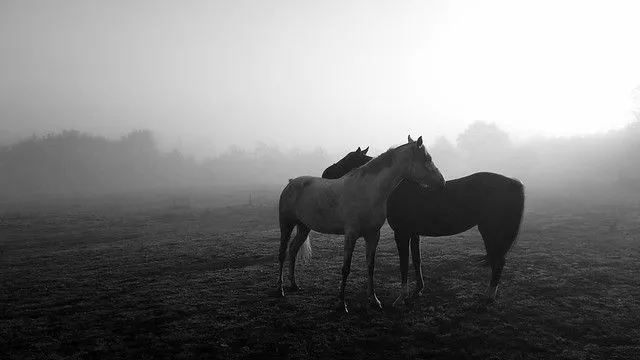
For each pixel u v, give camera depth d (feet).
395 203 24.79
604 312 22.74
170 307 25.27
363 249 42.45
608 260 34.06
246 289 28.86
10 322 23.88
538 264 33.45
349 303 25.14
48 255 51.93
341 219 23.91
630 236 44.32
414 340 20.04
